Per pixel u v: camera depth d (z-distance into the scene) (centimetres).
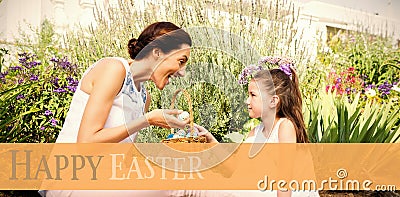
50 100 288
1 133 262
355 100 334
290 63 241
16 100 278
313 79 390
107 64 174
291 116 227
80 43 339
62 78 302
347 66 425
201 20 347
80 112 178
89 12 348
